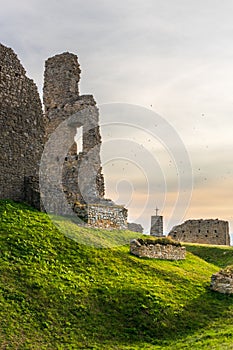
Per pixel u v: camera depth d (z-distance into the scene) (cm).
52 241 2944
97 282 2661
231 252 4553
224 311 2728
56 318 2288
